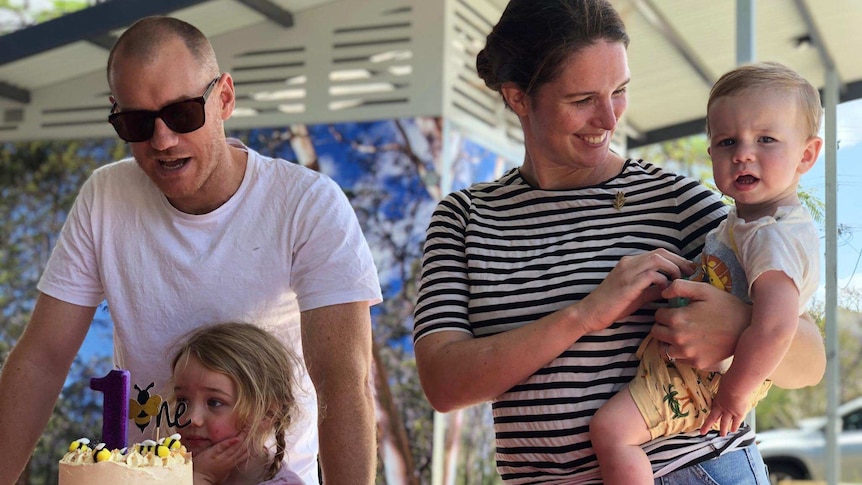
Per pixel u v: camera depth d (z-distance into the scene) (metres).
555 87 1.84
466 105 5.46
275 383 2.06
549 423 1.83
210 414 2.00
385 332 5.18
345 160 5.36
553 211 1.95
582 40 1.82
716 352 1.77
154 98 2.05
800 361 1.83
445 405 1.92
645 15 4.71
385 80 5.34
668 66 5.26
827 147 2.61
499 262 1.95
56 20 5.38
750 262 1.80
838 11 4.05
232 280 2.21
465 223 2.04
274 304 2.23
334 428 2.07
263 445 2.05
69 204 5.95
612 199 1.93
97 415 5.64
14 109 6.05
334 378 2.10
